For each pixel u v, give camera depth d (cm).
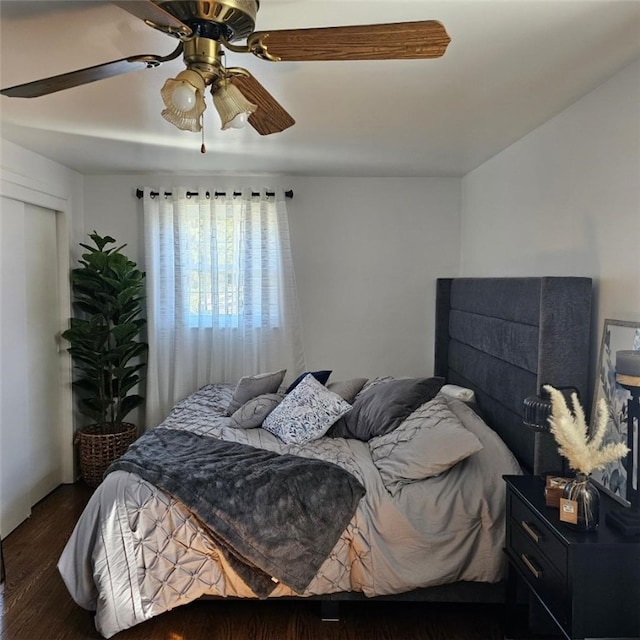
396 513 229
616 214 211
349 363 445
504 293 283
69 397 402
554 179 265
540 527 184
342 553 228
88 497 378
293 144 325
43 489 375
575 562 160
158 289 427
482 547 225
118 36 178
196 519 225
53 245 389
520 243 310
